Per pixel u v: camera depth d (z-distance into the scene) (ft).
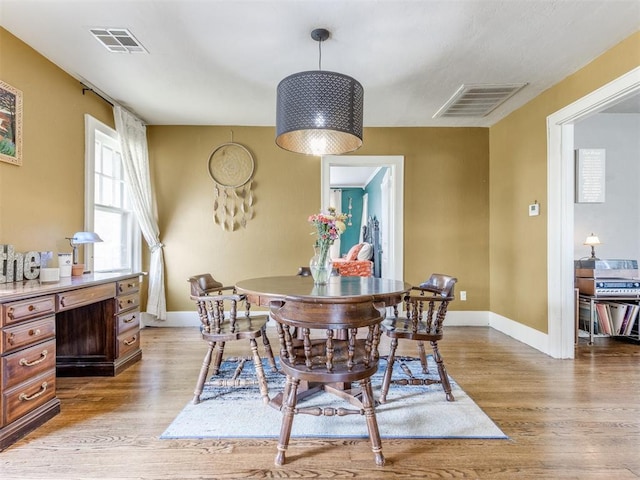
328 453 5.32
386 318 7.93
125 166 11.36
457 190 13.73
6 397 5.47
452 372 8.59
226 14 6.78
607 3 6.45
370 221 27.89
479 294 13.71
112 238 11.95
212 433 5.85
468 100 11.02
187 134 13.37
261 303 6.63
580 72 8.95
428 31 7.34
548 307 10.07
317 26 7.16
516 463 5.08
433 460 5.15
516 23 7.06
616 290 10.91
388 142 13.65
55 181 8.73
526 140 11.26
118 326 8.49
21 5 6.49
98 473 4.84
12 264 6.98
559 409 6.69
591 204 13.33
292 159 13.55
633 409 6.70
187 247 13.42
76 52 8.16
